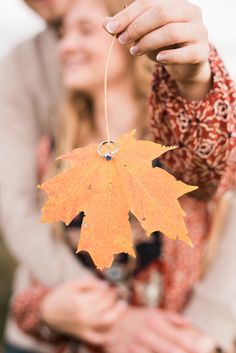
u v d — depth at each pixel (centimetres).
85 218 67
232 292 130
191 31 71
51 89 162
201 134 81
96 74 134
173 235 67
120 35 72
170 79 80
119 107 138
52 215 68
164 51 72
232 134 80
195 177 88
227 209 130
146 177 68
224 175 88
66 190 68
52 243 143
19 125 161
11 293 255
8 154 156
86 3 133
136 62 133
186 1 72
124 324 132
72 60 135
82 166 69
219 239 132
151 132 87
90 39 133
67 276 139
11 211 149
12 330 152
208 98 79
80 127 142
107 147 69
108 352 133
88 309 132
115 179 68
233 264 130
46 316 137
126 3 100
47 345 147
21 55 166
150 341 129
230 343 132
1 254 276
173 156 86
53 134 151
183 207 125
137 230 130
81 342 139
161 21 71
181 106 81
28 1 161
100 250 67
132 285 133
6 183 152
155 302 132
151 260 131
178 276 130
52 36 164
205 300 131
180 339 128
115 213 67
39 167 152
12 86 163
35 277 145
